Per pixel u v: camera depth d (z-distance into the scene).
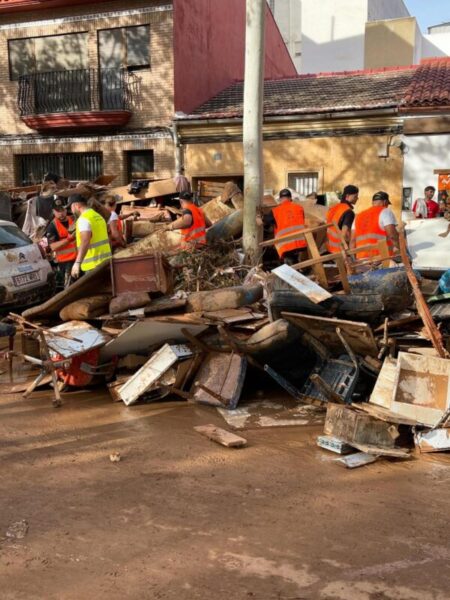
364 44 26.33
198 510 3.83
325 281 6.00
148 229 11.35
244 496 4.02
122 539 3.49
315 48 29.36
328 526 3.61
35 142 17.39
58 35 16.92
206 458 4.67
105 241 7.61
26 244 9.66
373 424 4.81
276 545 3.40
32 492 4.12
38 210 13.38
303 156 15.05
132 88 16.41
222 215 11.04
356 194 7.89
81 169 17.34
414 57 25.08
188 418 5.60
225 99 18.02
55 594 2.98
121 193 13.30
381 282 5.72
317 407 5.80
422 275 7.76
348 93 15.98
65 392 6.51
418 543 3.41
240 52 21.27
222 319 6.16
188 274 7.84
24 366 7.63
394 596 2.93
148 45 16.16
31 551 3.38
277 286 5.87
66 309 7.02
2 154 17.75
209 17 18.12
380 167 14.44
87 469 4.49
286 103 15.80
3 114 17.66
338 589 2.99
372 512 3.79
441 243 7.98
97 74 16.61
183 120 15.74
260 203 8.97
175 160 16.14
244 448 4.87
